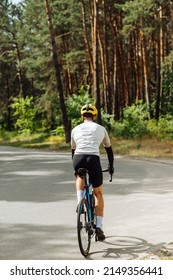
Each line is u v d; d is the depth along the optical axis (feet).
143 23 102.83
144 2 94.43
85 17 120.67
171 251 19.13
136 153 67.82
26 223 26.30
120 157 64.85
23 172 50.70
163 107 119.65
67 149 83.35
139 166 53.52
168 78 120.47
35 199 33.94
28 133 141.90
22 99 149.48
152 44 135.95
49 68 146.41
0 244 21.98
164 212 28.27
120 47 128.16
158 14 113.39
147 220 26.25
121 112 132.26
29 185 41.01
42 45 144.87
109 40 132.57
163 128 95.40
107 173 47.70
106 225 25.38
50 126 144.46
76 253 20.36
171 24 100.73
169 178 43.11
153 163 56.54
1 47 204.95
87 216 20.76
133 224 25.40
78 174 20.58
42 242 22.24
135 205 30.81
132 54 147.13
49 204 31.91
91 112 21.61
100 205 21.36
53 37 91.56
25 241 22.45
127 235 23.15
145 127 96.73
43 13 139.33
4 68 207.72
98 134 21.11
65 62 153.17
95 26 91.71
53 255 20.11
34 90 204.64
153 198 33.24
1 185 41.47
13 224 26.11
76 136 21.30
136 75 136.36
